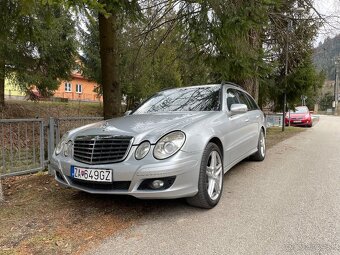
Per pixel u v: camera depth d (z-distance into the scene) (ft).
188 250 10.58
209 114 16.03
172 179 12.44
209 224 12.55
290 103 72.08
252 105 23.77
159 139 12.71
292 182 18.78
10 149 20.01
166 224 12.60
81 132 14.35
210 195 14.05
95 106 101.04
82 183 13.60
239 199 15.52
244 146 19.86
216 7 21.33
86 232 11.94
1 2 20.35
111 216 13.41
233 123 17.61
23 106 73.82
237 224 12.55
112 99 25.70
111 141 13.03
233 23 21.62
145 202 14.87
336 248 10.59
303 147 35.01
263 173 21.13
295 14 40.55
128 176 12.35
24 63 53.88
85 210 14.05
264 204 14.79
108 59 25.48
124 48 35.68
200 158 13.28
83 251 10.56
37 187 17.72
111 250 10.62
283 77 64.03
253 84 41.34
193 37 24.07
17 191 17.13
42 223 12.73
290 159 26.61
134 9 23.54
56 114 77.36
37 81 59.72
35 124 21.03
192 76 39.01
